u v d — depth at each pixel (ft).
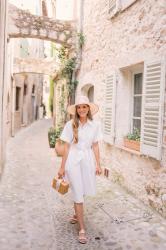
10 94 41.88
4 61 21.44
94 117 23.81
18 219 12.85
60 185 11.24
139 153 15.05
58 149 28.99
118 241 10.82
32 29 29.58
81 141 11.32
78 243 10.64
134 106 18.38
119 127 18.21
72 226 12.17
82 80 27.58
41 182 19.42
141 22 15.23
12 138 43.88
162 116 12.89
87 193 11.30
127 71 18.33
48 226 12.15
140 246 10.43
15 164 25.18
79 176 11.09
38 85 87.51
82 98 11.35
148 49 14.40
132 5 16.42
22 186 18.34
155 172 13.78
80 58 28.19
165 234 11.42
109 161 20.24
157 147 13.07
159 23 13.37
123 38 17.63
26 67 45.62
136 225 12.27
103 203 15.03
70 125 11.37
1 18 18.45
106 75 20.01
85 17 26.94
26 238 10.98
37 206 14.61
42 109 98.37
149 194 14.42
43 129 60.75
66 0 37.19
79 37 27.66
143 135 14.37
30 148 35.04
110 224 12.41
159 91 13.05
